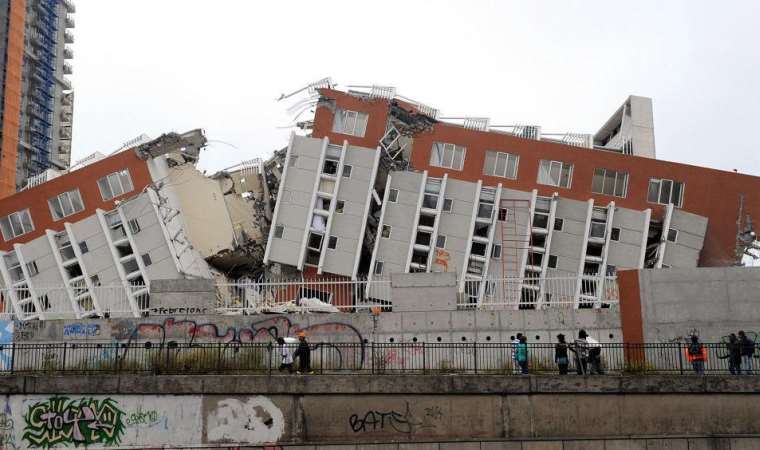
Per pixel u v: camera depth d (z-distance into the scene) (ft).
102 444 81.66
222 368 89.97
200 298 111.65
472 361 98.43
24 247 185.47
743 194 182.70
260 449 81.41
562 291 126.82
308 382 82.33
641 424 81.71
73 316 146.82
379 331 109.91
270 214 201.57
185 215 196.34
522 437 81.51
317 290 138.92
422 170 184.34
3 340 108.27
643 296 104.37
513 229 181.06
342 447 81.20
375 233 187.21
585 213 182.29
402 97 198.39
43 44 361.10
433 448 81.15
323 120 188.03
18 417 82.23
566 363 87.10
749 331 100.94
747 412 81.61
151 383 82.64
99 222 184.03
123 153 185.37
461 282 135.95
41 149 356.38
